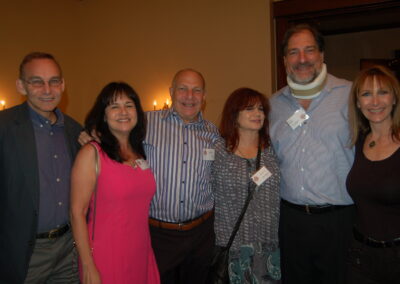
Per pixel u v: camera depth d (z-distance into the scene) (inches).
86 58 244.7
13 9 190.4
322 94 86.5
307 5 180.4
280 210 91.2
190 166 86.5
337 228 82.7
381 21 249.3
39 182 71.3
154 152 86.4
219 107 202.7
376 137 73.7
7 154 68.8
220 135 92.7
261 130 91.4
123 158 69.9
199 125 94.3
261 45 189.9
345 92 87.0
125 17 230.4
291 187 86.3
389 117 71.6
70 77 236.5
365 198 71.3
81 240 63.9
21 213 69.0
